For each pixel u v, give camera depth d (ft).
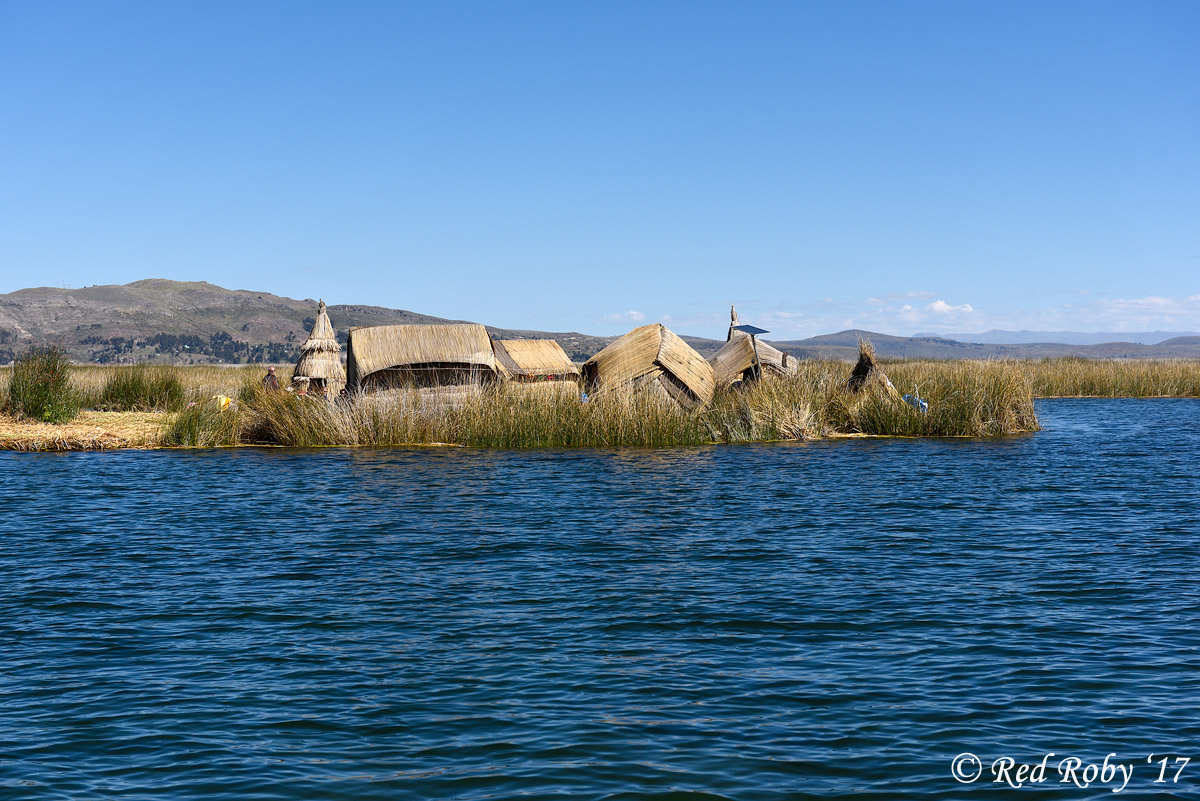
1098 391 148.36
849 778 19.13
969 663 25.73
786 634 28.32
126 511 48.78
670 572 35.88
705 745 20.63
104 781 19.04
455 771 19.43
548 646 27.32
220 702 23.15
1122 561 37.29
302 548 40.27
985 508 49.19
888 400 87.40
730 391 91.20
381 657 26.37
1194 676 24.64
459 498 52.75
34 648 27.17
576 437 78.28
